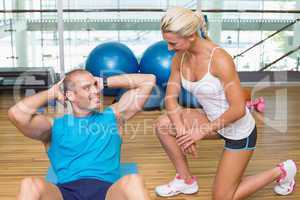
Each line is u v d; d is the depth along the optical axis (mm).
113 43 4828
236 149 2223
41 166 3113
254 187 2355
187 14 1948
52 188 1703
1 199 2551
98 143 1958
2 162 3197
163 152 3418
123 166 2838
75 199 1793
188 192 2619
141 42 6527
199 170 3039
